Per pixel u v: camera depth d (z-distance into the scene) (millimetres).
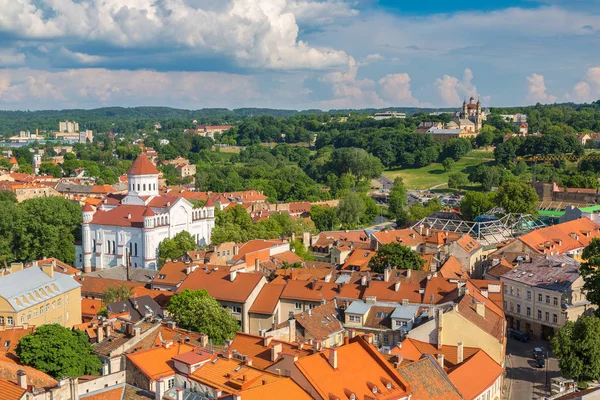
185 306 162250
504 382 154875
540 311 195750
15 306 169500
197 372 109375
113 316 163375
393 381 110688
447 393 115875
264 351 123062
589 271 176375
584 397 115000
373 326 160125
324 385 103812
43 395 104375
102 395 109125
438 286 174750
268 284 190000
